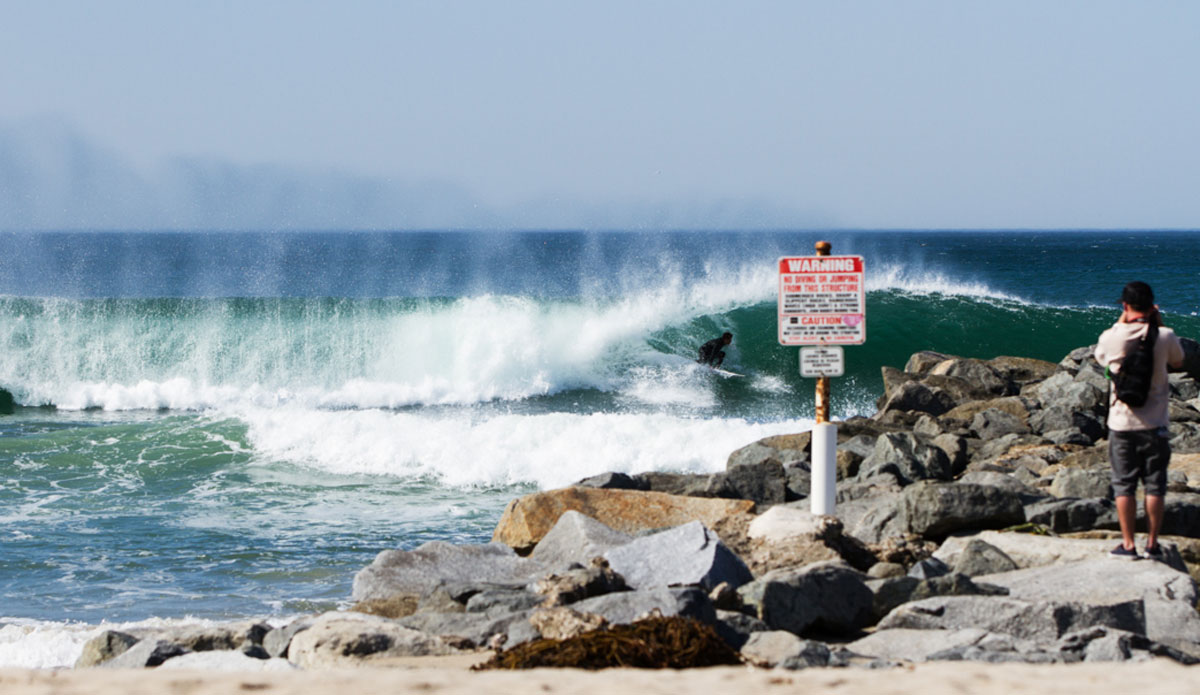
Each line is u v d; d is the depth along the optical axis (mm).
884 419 62000
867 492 41156
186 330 99312
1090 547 30672
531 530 38406
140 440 67750
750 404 91062
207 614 37562
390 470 62438
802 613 26641
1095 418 57562
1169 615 26094
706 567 28922
